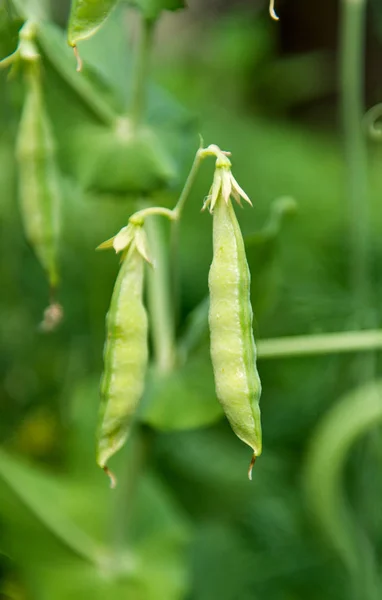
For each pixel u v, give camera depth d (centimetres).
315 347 54
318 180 97
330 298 67
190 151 57
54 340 77
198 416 54
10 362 76
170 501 72
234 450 77
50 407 76
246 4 142
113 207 70
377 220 91
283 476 74
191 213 83
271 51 125
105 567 60
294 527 71
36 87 52
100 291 72
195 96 111
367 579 65
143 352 46
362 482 66
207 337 54
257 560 69
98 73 56
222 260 44
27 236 53
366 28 124
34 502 60
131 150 56
